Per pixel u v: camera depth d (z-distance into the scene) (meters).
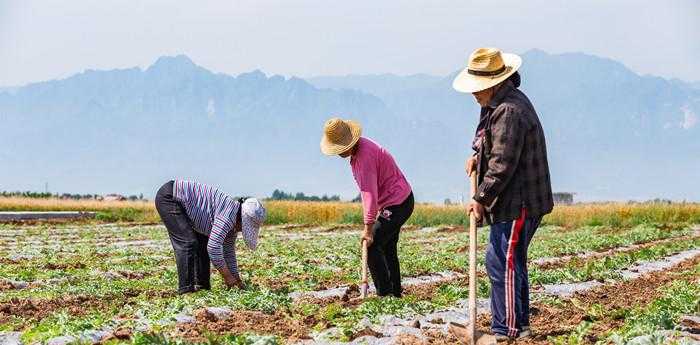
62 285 17.05
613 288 17.44
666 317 10.80
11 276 18.36
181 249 14.34
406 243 34.56
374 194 12.77
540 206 9.53
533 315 12.72
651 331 9.80
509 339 9.69
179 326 11.11
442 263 22.58
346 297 14.05
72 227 44.38
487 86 9.45
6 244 30.50
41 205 67.06
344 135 12.72
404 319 11.69
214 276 18.64
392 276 13.55
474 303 9.32
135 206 70.12
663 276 19.95
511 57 9.82
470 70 9.62
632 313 12.14
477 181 9.75
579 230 49.38
